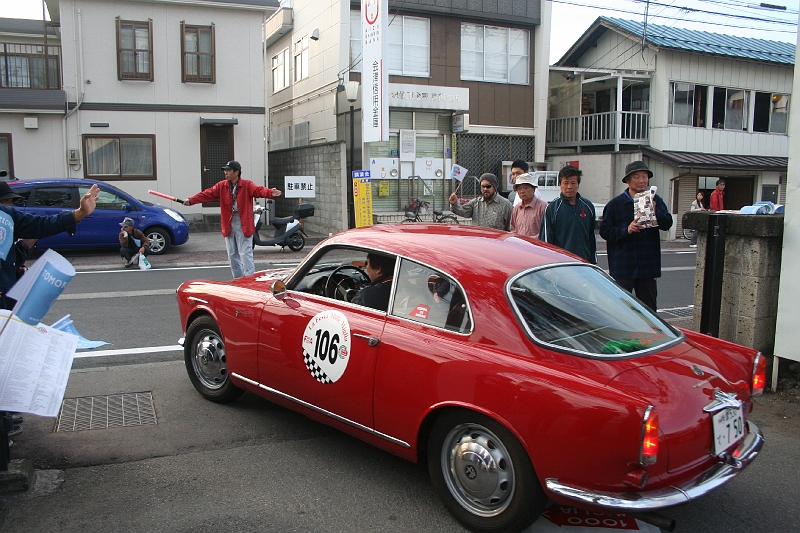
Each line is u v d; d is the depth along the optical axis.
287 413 5.00
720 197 19.52
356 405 3.86
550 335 3.28
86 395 5.27
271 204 20.06
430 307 3.66
